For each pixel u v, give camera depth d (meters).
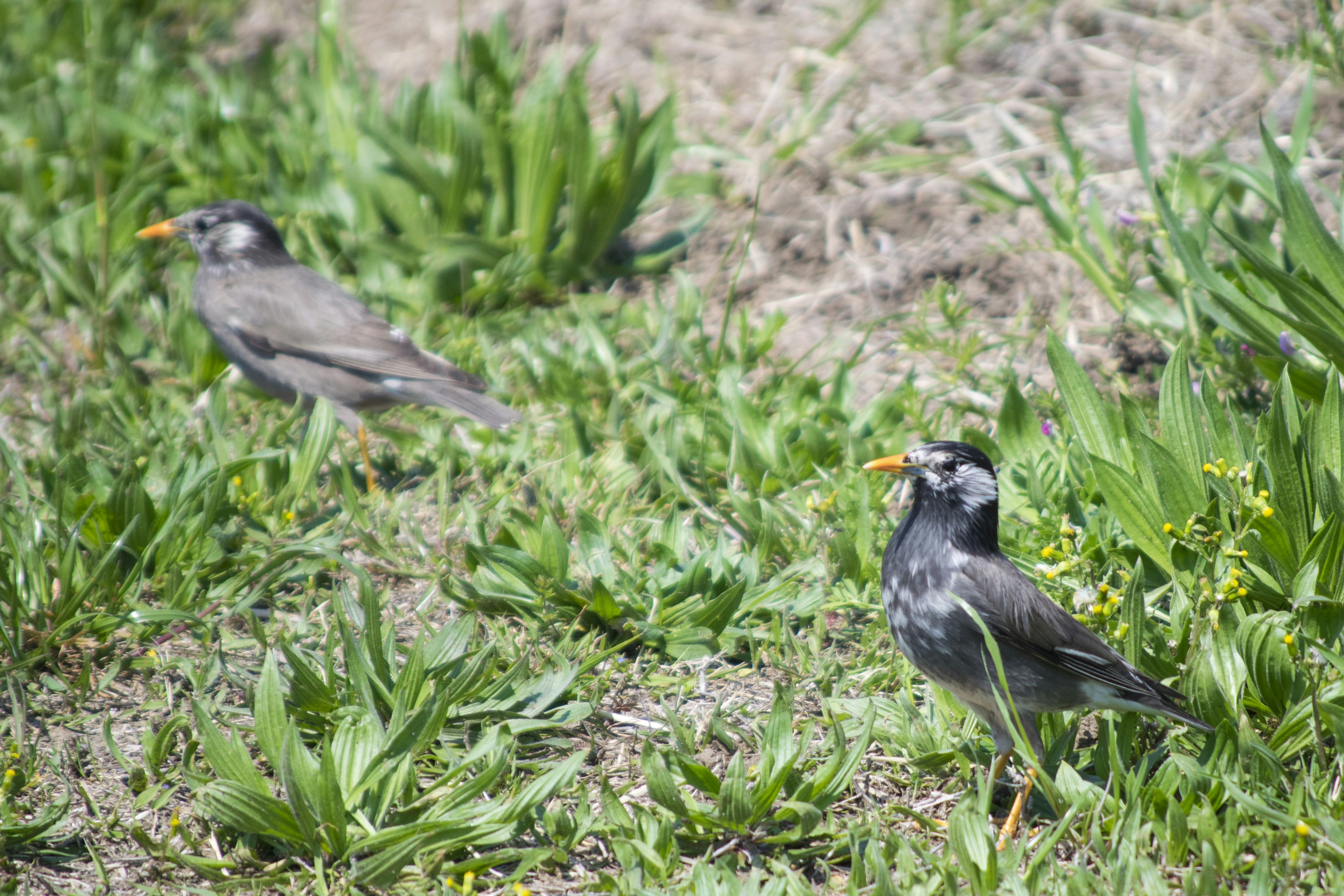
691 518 10.29
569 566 9.24
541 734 7.81
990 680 7.21
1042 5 17.36
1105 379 11.91
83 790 6.93
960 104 16.17
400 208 13.92
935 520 7.41
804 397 11.62
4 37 18.91
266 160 14.97
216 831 6.84
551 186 13.71
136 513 9.07
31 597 8.59
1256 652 7.28
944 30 17.55
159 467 10.33
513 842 6.83
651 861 6.43
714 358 12.30
